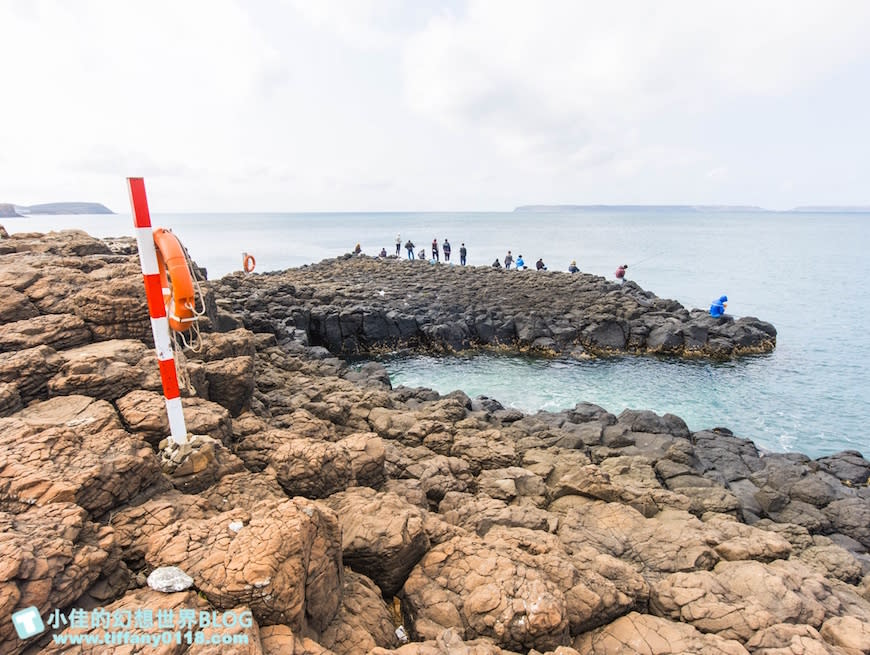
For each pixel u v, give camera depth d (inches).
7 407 272.5
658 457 515.5
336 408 510.6
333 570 204.4
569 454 489.4
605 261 2736.2
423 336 1128.2
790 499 456.8
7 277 428.8
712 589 254.2
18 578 153.7
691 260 2755.9
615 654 213.9
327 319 1087.0
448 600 221.6
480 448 472.7
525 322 1127.6
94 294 397.4
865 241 4281.5
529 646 204.1
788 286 1881.2
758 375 930.1
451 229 6466.5
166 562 184.2
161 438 282.2
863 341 1140.5
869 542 406.0
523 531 288.2
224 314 673.6
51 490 196.7
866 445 655.1
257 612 168.7
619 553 316.5
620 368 987.9
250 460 322.0
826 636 230.4
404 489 351.6
